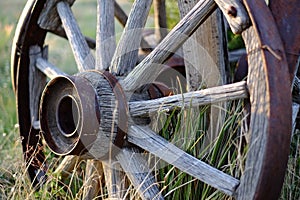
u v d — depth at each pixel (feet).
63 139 7.50
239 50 9.91
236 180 6.21
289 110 5.76
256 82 5.89
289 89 5.79
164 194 7.25
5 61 17.47
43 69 9.15
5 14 24.73
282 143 5.72
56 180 8.28
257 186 5.77
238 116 6.82
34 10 8.73
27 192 8.28
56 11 8.95
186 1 7.47
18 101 9.34
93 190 8.09
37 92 9.43
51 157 9.62
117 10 10.50
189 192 7.09
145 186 7.11
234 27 6.06
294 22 6.09
